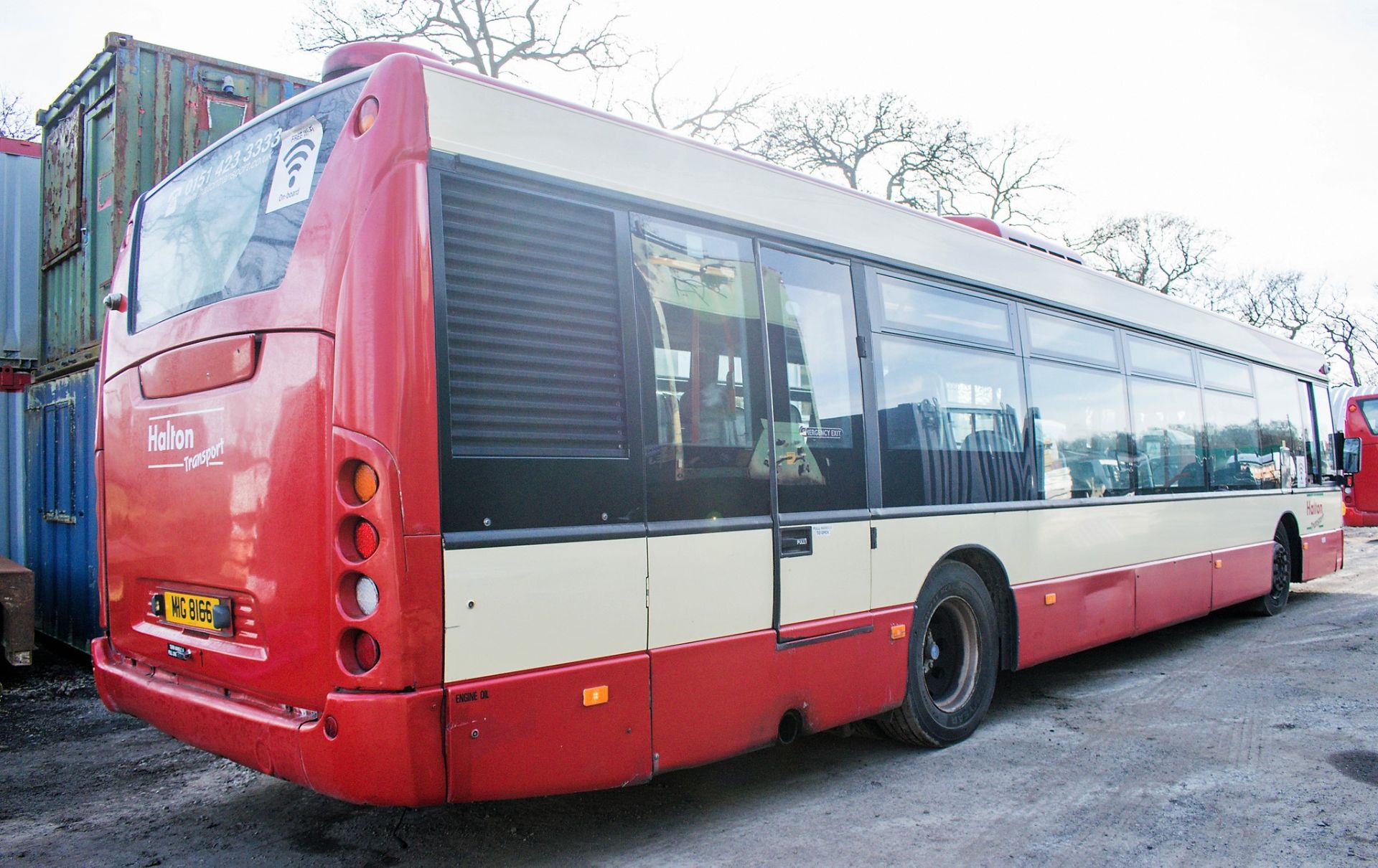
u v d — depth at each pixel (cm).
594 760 332
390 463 287
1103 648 818
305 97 343
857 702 450
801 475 430
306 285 309
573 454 335
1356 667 727
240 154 366
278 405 312
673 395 375
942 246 552
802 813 418
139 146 692
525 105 342
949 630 539
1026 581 578
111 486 410
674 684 361
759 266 426
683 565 368
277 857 368
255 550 318
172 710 356
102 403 422
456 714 294
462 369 308
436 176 310
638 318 366
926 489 507
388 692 285
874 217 504
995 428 569
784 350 432
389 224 296
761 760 496
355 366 290
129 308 417
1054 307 645
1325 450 1125
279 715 310
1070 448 640
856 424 466
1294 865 364
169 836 392
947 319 546
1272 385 995
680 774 473
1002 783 459
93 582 707
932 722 505
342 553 291
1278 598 984
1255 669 722
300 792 446
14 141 865
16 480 855
